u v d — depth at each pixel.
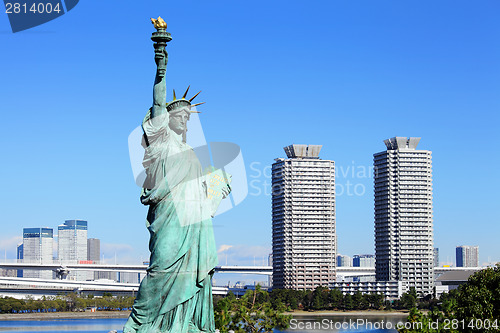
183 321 98.88
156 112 100.25
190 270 99.31
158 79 100.69
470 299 157.50
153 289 98.44
